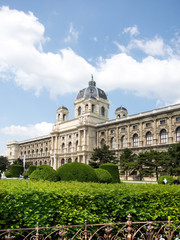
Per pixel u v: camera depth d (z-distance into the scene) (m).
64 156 106.38
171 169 52.75
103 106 115.06
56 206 9.84
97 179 21.73
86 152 93.25
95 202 10.65
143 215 11.46
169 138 70.06
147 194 11.78
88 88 116.75
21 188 10.02
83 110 105.81
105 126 93.88
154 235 10.78
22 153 153.00
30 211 9.35
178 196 12.54
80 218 10.08
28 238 9.52
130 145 82.50
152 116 76.31
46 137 130.12
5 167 126.38
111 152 76.31
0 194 8.82
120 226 11.14
